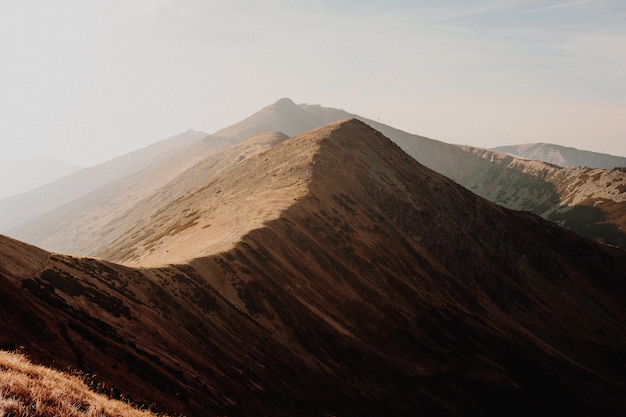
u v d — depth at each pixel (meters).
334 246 106.62
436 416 75.38
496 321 123.31
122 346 35.34
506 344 105.56
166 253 98.69
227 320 65.88
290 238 98.94
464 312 113.19
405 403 74.62
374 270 107.25
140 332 43.50
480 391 84.81
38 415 13.02
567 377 111.69
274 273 84.50
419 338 93.31
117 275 55.91
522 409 85.75
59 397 14.47
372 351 81.44
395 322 94.06
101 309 43.34
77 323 33.53
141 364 33.81
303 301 82.81
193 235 106.38
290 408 53.19
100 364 28.33
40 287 39.59
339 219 118.50
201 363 46.19
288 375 63.06
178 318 55.84
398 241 127.88
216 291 71.44
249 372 54.50
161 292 58.88
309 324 78.00
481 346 100.56
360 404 67.81
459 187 191.38
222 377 46.91
